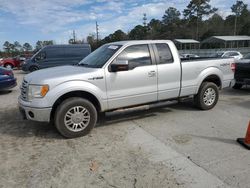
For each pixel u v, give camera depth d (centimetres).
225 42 5434
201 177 373
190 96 693
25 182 373
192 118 651
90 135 550
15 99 969
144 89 602
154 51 617
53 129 592
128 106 593
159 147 479
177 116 670
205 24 8119
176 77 645
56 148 487
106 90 557
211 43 6038
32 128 602
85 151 471
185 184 357
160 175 381
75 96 546
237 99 873
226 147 473
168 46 641
